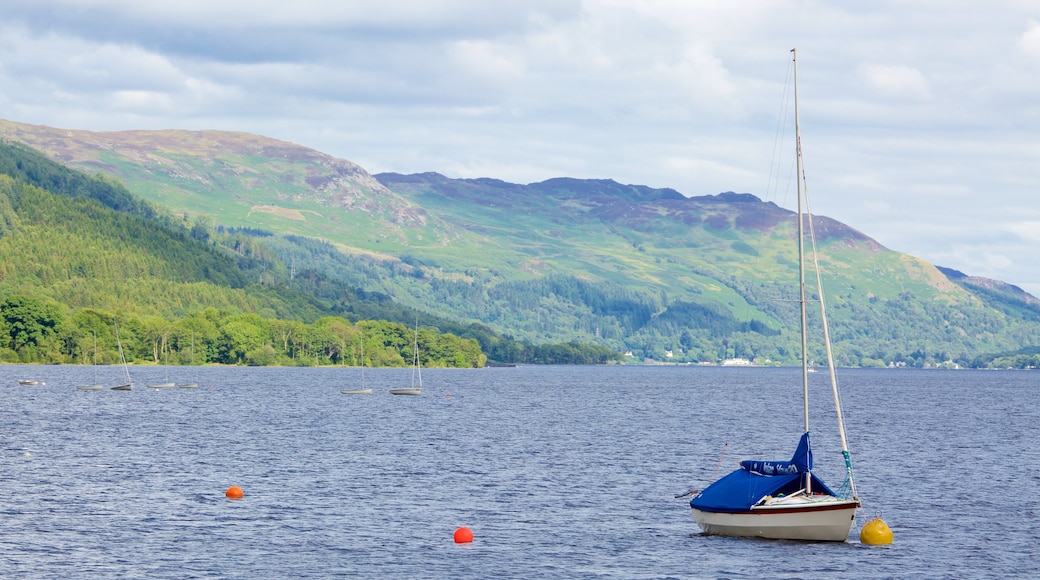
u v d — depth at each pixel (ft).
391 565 216.13
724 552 228.22
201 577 204.85
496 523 257.34
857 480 342.44
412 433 499.92
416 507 278.05
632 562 219.82
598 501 290.56
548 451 419.13
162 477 325.01
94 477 322.34
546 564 218.18
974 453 436.35
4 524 246.47
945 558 226.17
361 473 341.82
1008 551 233.14
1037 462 401.70
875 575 212.23
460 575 209.56
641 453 417.08
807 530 233.14
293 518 260.01
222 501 282.15
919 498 303.89
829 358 235.61
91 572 206.80
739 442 480.23
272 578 205.36
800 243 237.45
